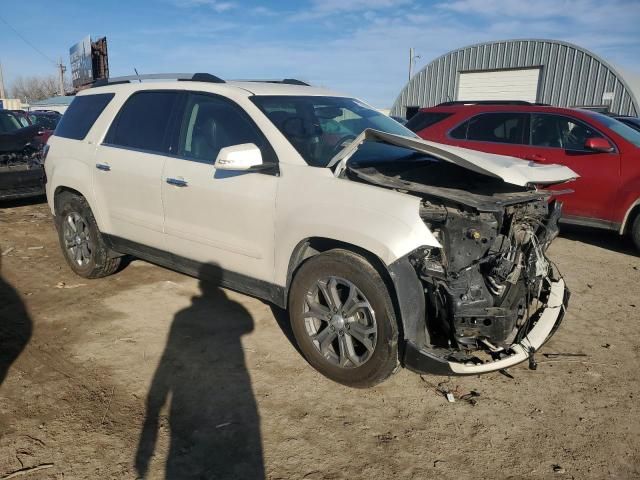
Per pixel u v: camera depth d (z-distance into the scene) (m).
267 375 3.57
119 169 4.62
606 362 3.86
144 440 2.89
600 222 6.73
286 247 3.56
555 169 3.82
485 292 3.22
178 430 2.98
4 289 5.05
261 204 3.66
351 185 3.33
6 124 9.60
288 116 3.93
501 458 2.82
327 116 4.20
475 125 7.73
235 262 3.93
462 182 3.63
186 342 4.01
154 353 3.84
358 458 2.80
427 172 3.68
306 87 4.68
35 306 4.66
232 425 3.04
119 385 3.42
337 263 3.28
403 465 2.76
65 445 2.84
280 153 3.67
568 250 6.82
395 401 3.31
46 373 3.54
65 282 5.26
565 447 2.92
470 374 3.12
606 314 4.74
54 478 2.60
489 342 3.35
